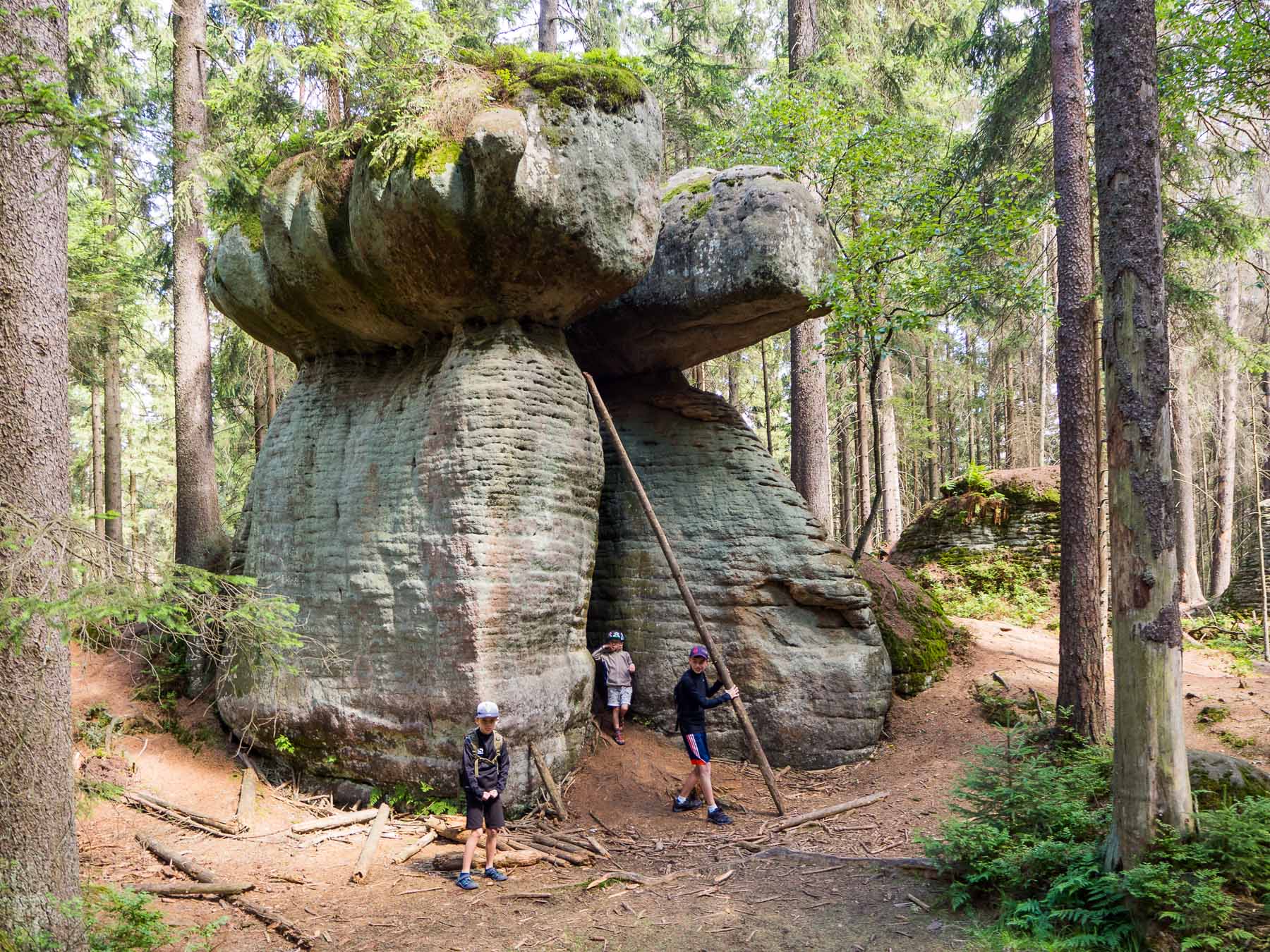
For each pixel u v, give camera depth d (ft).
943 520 55.67
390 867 24.62
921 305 36.70
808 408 51.70
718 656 30.48
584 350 38.19
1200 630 49.85
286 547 32.65
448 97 27.25
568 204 27.30
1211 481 98.68
